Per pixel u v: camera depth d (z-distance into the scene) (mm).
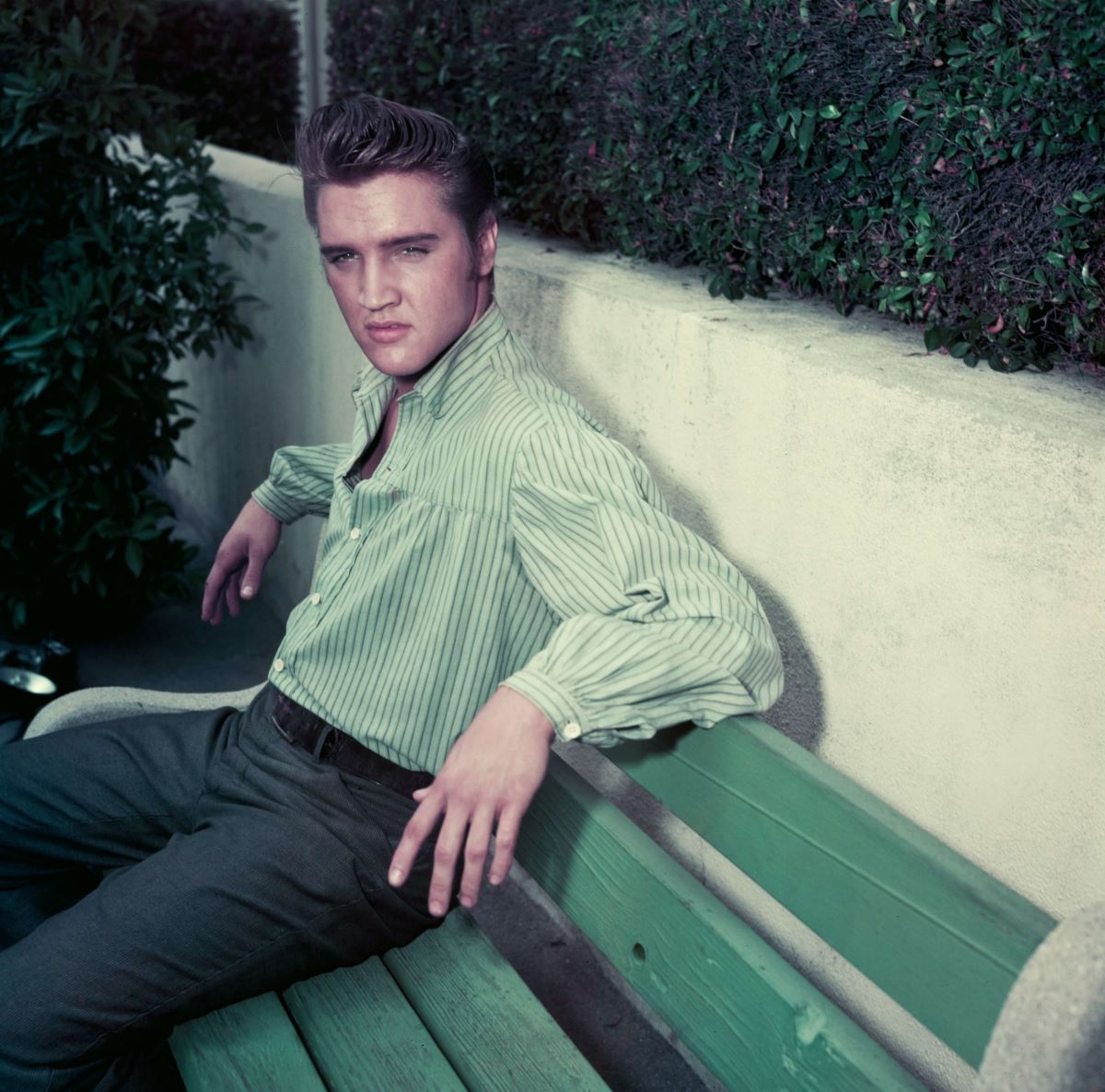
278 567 4074
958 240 1756
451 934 1725
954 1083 1716
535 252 2594
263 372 3920
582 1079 1475
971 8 1692
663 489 2070
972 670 1555
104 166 3535
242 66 6055
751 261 2123
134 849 1813
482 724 1246
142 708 2016
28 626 3943
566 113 2645
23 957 1409
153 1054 1549
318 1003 1570
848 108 1859
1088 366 1700
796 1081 1204
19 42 3344
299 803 1547
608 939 1479
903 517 1614
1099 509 1364
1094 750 1424
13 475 3721
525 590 1495
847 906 1124
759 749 1228
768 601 1878
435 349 1536
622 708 1251
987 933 979
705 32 2090
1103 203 1587
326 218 1500
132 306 3551
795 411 1756
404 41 3424
